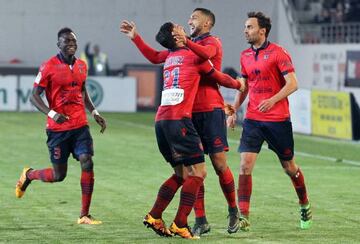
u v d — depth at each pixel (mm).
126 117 92500
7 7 116812
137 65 101750
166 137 28312
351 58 101500
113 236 29234
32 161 53125
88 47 109375
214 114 29328
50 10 118062
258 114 30578
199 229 29531
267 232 30359
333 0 116125
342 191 41875
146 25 120312
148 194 39875
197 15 29109
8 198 38125
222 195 39625
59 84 31875
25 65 116125
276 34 118438
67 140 32375
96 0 119062
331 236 29688
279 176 47250
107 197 38812
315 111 77438
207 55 27859
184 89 28141
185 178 28781
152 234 29609
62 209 35281
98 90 99062
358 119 72625
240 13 120875
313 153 61969
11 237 29031
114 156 56438
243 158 30562
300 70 113188
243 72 31141
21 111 96812
